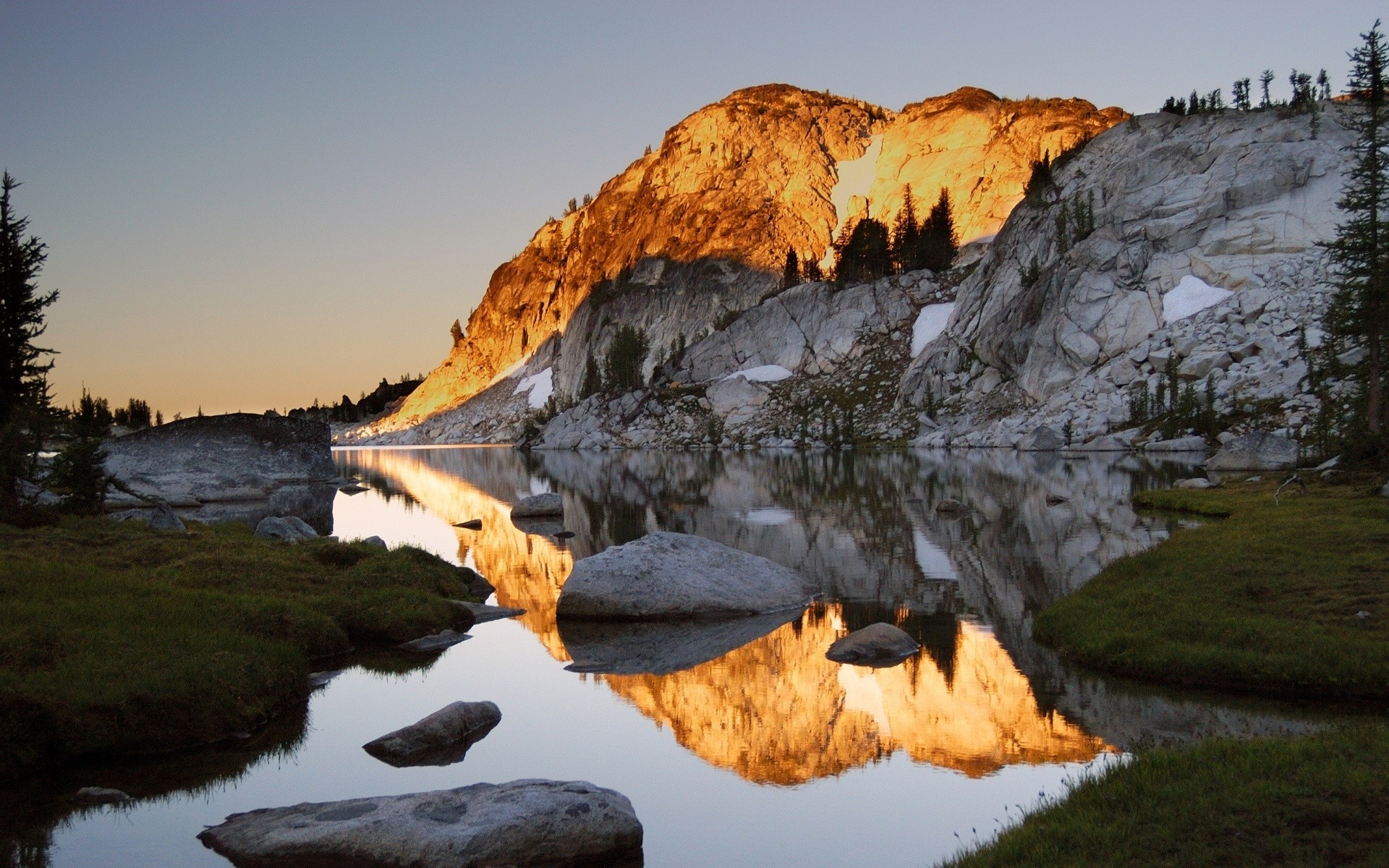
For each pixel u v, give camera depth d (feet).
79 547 96.53
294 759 53.06
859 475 271.90
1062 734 53.06
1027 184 645.10
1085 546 119.85
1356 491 126.41
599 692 65.41
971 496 192.44
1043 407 424.87
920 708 59.62
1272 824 32.22
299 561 98.63
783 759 52.11
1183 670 60.70
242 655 63.16
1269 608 67.36
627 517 176.45
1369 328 165.37
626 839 40.06
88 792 47.16
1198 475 225.97
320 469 298.56
